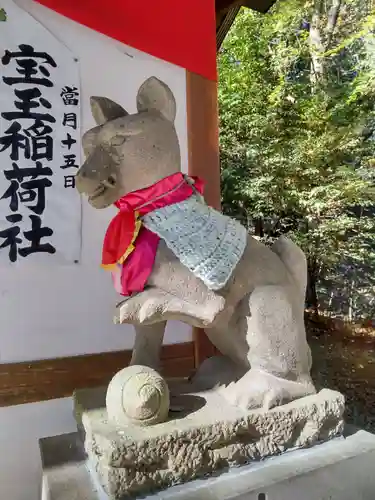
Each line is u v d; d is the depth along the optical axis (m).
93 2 1.92
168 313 1.23
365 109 5.09
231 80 5.16
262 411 1.25
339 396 1.38
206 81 2.14
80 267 1.88
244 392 1.29
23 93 1.82
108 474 1.07
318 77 5.48
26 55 1.82
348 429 1.47
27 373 1.77
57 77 1.87
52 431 1.79
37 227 1.82
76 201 1.88
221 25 2.83
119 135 1.25
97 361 1.88
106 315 1.92
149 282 1.23
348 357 4.36
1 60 1.79
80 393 1.47
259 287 1.30
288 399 1.31
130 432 1.13
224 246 1.24
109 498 1.07
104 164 1.24
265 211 5.06
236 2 2.64
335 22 5.68
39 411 1.78
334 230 4.76
